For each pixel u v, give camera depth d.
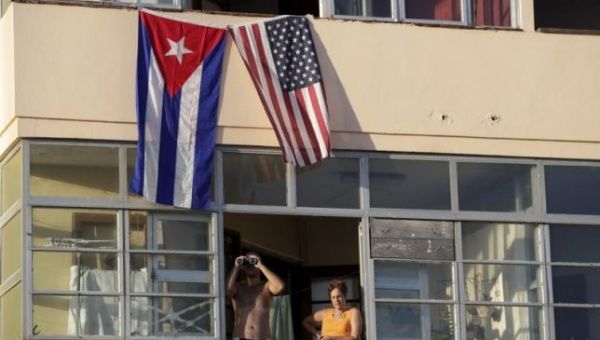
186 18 24.27
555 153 25.23
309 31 24.62
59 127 23.61
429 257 24.66
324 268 28.16
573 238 25.12
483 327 24.62
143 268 23.59
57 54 23.73
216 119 24.11
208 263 23.83
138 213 23.70
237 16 24.45
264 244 27.80
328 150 24.23
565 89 25.41
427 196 24.80
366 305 24.38
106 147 23.73
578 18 28.53
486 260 24.81
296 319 28.14
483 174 25.00
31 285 23.17
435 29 25.09
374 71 24.81
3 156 24.08
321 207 24.42
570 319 24.88
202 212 23.94
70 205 23.48
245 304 24.23
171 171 23.73
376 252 24.52
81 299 23.33
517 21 25.47
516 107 25.20
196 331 23.61
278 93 24.31
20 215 23.41
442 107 24.95
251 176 24.20
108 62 23.84
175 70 24.03
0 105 24.08
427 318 24.50
